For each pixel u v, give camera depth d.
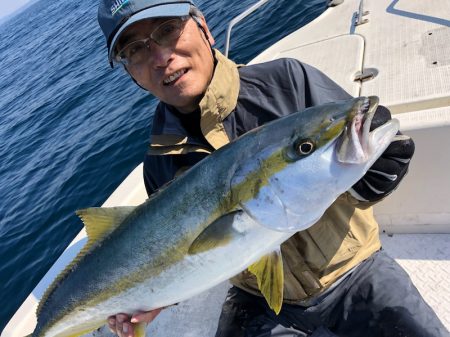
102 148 2.23
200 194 0.50
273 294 0.50
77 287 0.61
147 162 0.70
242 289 0.73
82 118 2.98
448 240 0.79
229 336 0.69
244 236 0.49
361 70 0.94
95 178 2.02
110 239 0.58
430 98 0.74
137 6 0.54
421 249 0.79
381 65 0.92
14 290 1.59
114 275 0.57
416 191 0.76
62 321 0.64
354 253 0.63
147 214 0.54
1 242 1.88
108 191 1.88
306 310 0.66
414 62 0.87
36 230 1.89
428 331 0.58
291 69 0.60
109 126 2.48
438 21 0.98
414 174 0.74
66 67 5.10
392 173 0.54
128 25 0.53
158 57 0.55
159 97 0.60
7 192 2.43
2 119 4.35
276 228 0.48
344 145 0.44
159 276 0.54
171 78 0.56
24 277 1.64
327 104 0.47
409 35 0.98
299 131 0.46
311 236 0.61
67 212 1.89
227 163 0.49
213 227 0.49
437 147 0.70
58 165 2.38
